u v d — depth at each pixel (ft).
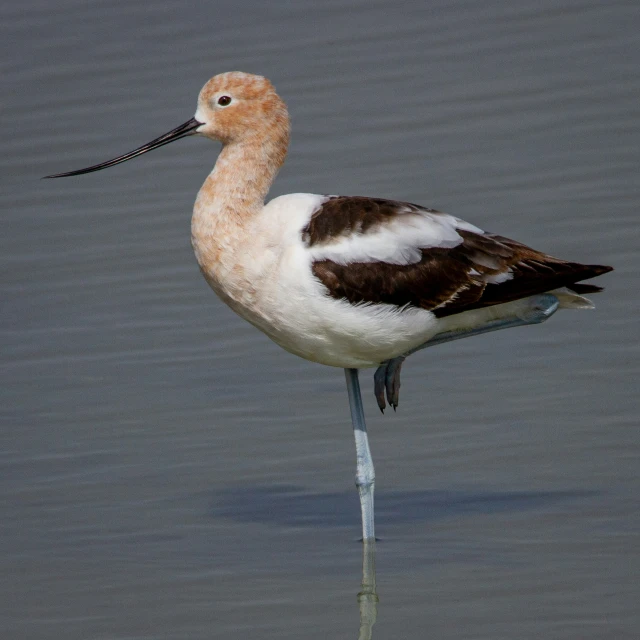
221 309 52.13
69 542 37.22
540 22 71.87
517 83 66.54
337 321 35.86
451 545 36.32
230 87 37.32
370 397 45.50
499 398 44.32
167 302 52.54
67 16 75.97
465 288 36.86
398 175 59.57
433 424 43.16
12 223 59.06
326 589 34.24
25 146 64.64
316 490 40.19
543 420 42.68
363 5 75.15
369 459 37.91
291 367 47.98
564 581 33.71
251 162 37.06
